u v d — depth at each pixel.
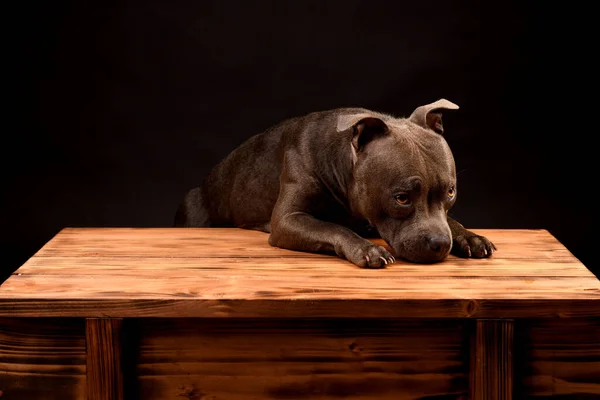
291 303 1.57
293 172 1.90
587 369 1.60
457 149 2.48
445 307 1.57
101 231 2.06
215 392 1.61
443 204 1.75
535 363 1.60
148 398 1.61
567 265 1.76
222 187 2.14
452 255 1.83
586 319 1.58
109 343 1.58
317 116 1.95
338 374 1.60
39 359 1.60
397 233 1.74
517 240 1.97
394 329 1.59
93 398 1.59
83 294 1.59
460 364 1.60
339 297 1.57
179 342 1.60
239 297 1.57
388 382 1.61
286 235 1.86
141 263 1.78
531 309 1.57
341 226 1.84
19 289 1.61
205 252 1.86
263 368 1.60
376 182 1.73
